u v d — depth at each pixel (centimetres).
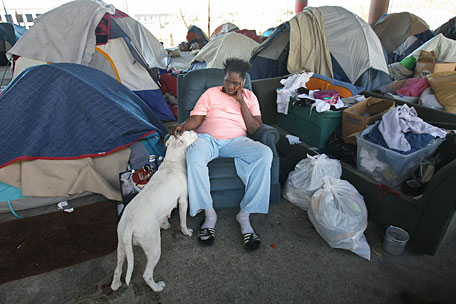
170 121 395
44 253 169
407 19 525
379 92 311
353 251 169
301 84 298
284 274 157
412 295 139
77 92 226
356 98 269
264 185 182
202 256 170
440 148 189
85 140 218
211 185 193
